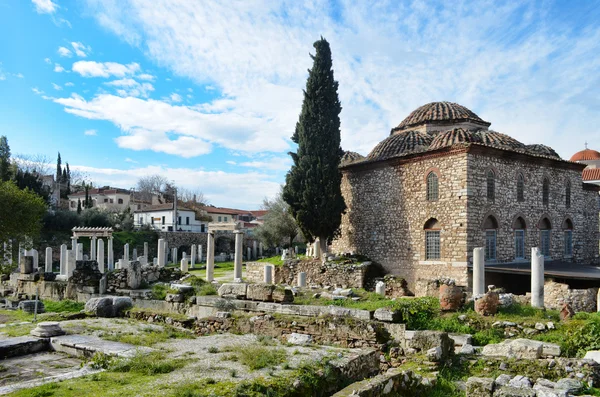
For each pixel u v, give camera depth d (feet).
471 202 97.96
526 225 111.04
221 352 33.83
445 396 35.01
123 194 346.54
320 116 119.85
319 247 122.83
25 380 30.09
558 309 62.34
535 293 62.49
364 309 55.16
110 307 58.34
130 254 217.56
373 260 119.65
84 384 26.55
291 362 30.30
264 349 33.40
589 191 137.59
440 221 102.89
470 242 97.25
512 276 103.76
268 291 60.59
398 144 120.78
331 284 108.99
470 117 126.31
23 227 111.55
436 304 58.49
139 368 29.48
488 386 30.86
